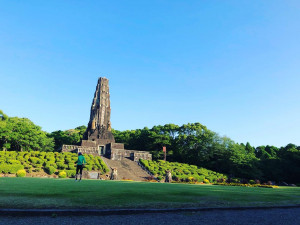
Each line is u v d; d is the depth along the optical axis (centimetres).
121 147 6956
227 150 7225
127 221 657
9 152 4462
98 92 8162
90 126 7675
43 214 683
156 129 8850
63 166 4259
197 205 927
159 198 1033
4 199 821
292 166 6606
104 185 1538
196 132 8081
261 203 1097
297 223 736
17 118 6956
